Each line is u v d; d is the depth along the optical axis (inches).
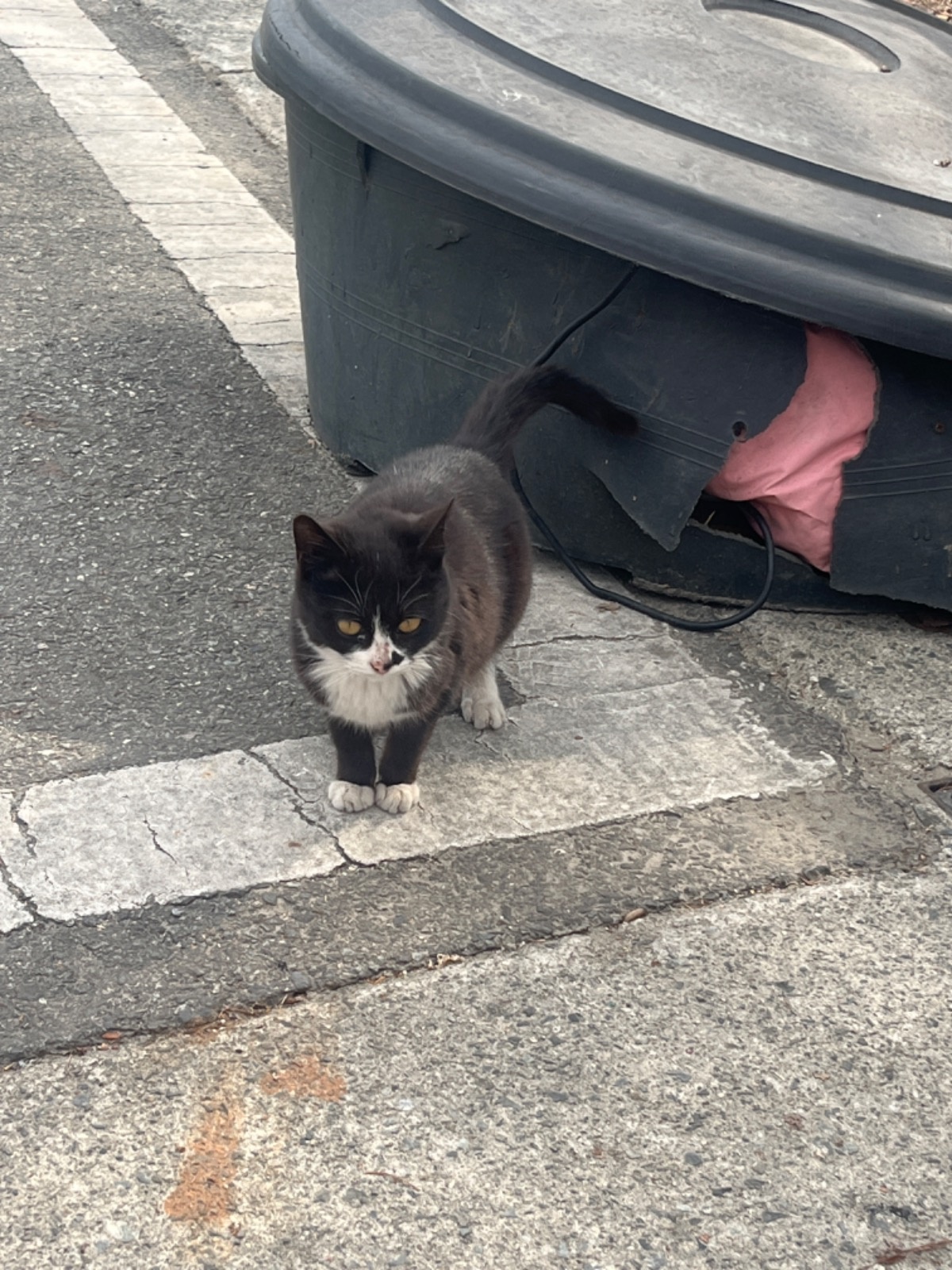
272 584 55.8
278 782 46.4
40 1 122.2
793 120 52.9
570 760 48.6
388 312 57.5
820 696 52.6
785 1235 35.3
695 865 44.8
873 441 51.7
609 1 58.8
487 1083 38.0
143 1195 34.9
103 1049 38.0
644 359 51.9
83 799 45.0
